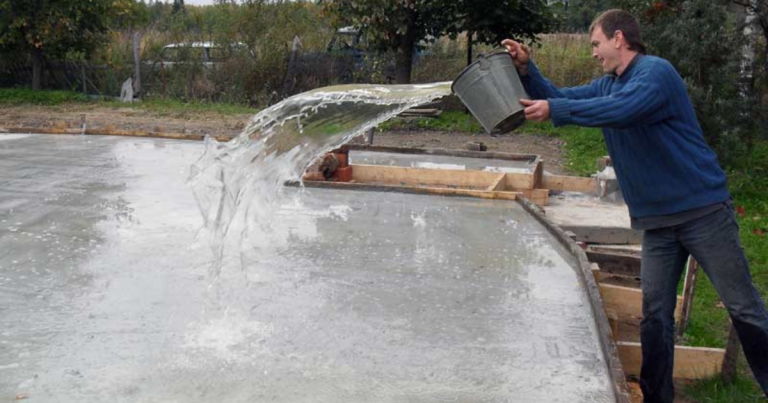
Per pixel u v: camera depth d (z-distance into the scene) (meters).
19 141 7.31
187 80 16.47
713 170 2.90
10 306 3.15
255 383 2.53
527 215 4.91
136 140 7.57
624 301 3.67
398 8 12.54
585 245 4.65
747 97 7.98
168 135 7.71
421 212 4.93
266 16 16.62
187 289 3.39
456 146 11.06
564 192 6.30
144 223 4.43
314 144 3.76
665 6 8.34
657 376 3.16
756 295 2.96
